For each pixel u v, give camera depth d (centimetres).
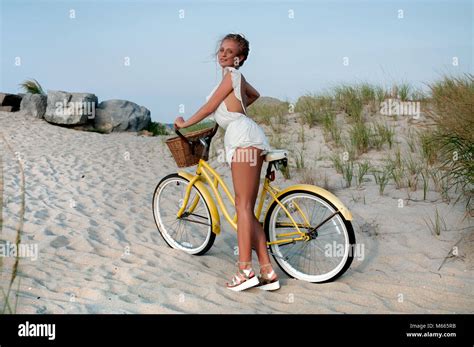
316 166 754
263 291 385
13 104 1597
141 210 620
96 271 403
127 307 337
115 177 831
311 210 502
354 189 637
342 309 352
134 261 435
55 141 1238
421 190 598
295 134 931
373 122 897
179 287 381
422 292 380
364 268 438
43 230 498
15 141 1188
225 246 506
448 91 791
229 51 390
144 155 1098
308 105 1039
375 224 527
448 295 374
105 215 584
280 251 436
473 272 411
